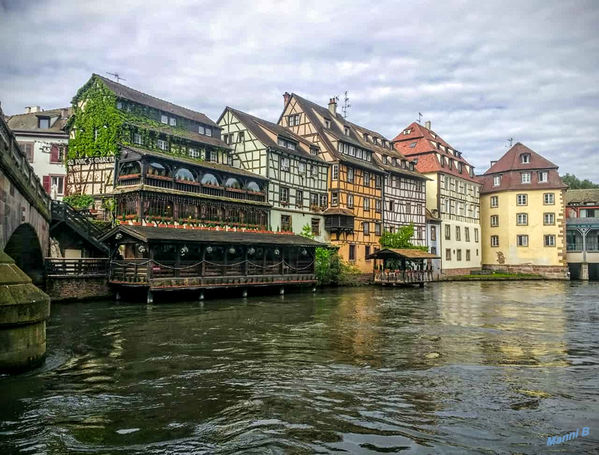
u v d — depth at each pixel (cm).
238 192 3170
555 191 5278
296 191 3669
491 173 5784
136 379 916
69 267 2200
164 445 603
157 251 2402
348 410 744
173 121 3275
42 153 3362
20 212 1292
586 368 1032
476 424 686
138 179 2650
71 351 1167
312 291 3206
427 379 934
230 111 3641
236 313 1936
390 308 2209
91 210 2778
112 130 2805
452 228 5203
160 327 1548
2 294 872
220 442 614
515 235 5484
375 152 4569
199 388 859
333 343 1312
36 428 655
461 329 1580
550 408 759
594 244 5375
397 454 582
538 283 4447
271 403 775
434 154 5122
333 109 4616
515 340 1378
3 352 878
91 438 623
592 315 1978
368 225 4209
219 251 2728
